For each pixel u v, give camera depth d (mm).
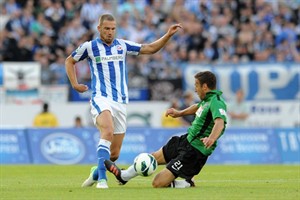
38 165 68625
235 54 94500
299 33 99875
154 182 38594
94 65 39750
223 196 33969
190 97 76688
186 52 93562
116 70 39719
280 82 85062
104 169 38250
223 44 94750
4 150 73000
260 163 72688
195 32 95500
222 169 60469
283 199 32750
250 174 53156
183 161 38469
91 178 39281
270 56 95250
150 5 103562
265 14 100562
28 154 72812
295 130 73812
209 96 38250
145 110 84188
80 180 47031
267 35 97250
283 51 96188
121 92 39750
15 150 73000
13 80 84125
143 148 72812
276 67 85188
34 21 95938
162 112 84250
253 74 84938
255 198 33125
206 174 53219
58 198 33250
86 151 72562
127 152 72688
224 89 85062
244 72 85062
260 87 85125
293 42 98438
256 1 101375
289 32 98938
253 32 97250
